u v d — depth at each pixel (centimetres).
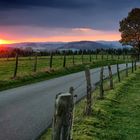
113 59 10194
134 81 3581
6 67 5431
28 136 1152
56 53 12562
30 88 2617
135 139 1258
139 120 1576
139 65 7350
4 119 1420
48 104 1833
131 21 10506
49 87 2708
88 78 1540
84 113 1519
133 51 10875
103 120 1492
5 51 11394
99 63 6981
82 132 1216
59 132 689
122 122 1515
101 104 1870
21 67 5494
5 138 1118
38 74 3628
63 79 3497
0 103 1841
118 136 1268
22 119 1425
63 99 688
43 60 8050
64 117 694
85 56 11662
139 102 2119
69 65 5422
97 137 1209
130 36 10606
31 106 1758
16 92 2347
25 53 11669
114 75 4197
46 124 1336
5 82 2819
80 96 2117
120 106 1942
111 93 2367
